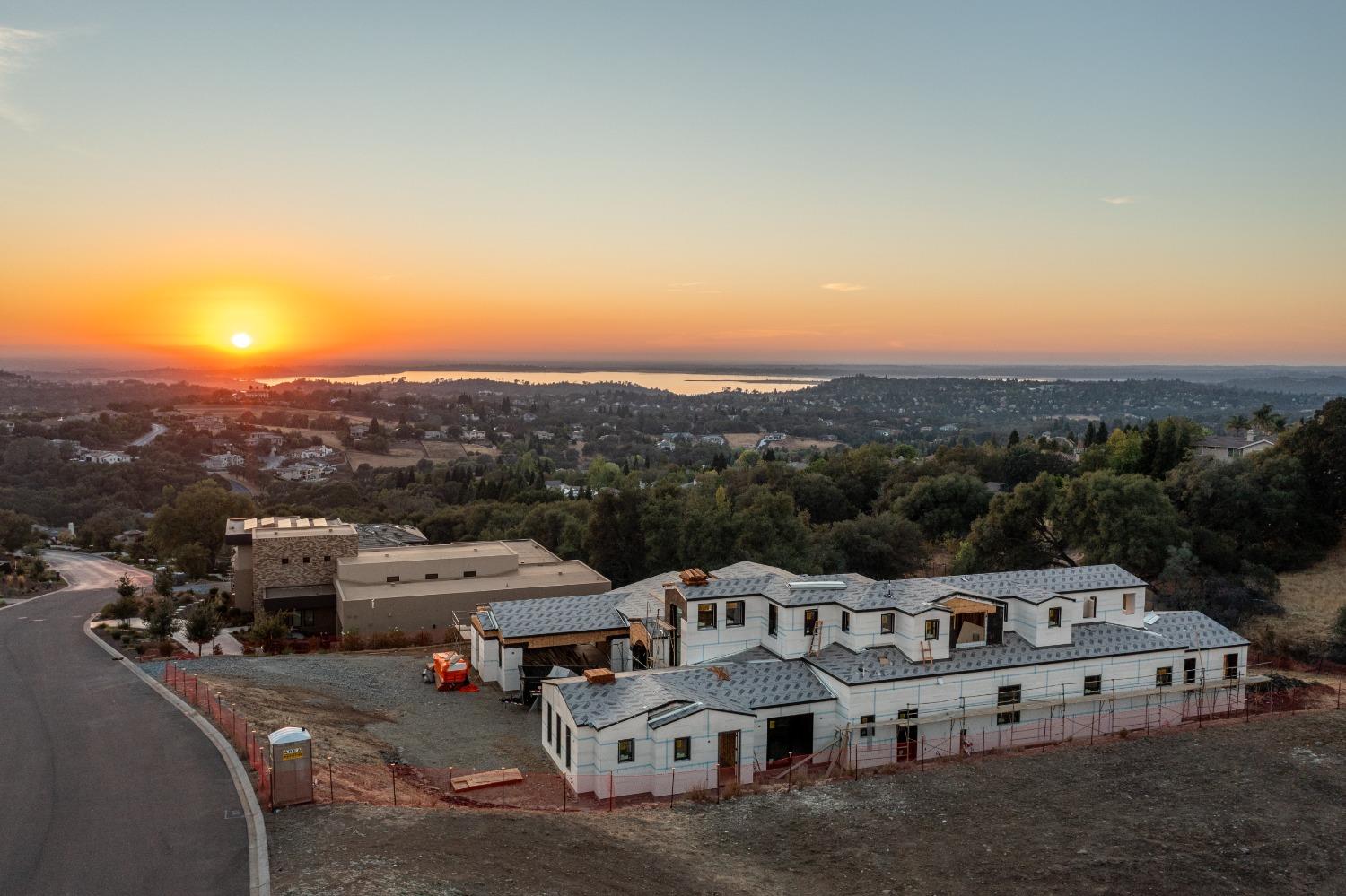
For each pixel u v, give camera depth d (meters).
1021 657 35.78
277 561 63.28
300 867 18.58
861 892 22.34
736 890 21.55
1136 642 38.12
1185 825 27.12
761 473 116.12
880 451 144.38
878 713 33.19
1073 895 22.75
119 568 109.19
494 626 42.91
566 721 29.97
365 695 38.53
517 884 19.30
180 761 24.34
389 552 67.12
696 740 29.66
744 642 37.97
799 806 27.81
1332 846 25.97
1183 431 113.75
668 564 73.62
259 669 40.22
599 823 24.64
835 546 75.19
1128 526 64.81
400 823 21.59
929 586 37.62
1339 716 37.91
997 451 137.50
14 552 116.75
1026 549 71.38
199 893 17.44
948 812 27.77
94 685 32.88
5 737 26.38
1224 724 36.97
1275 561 70.94
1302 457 77.44
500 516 115.44
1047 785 30.19
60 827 20.28
